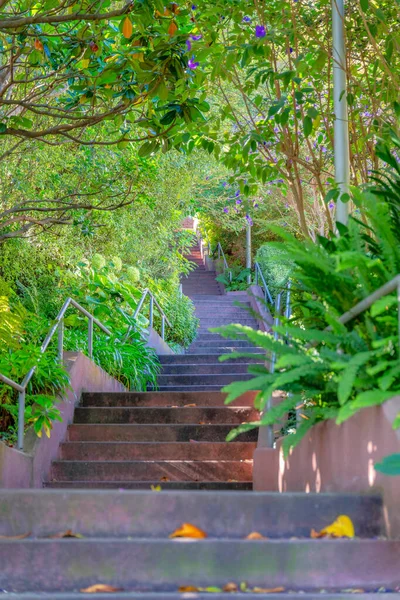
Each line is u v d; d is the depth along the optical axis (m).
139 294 10.73
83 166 8.83
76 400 7.09
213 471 5.99
